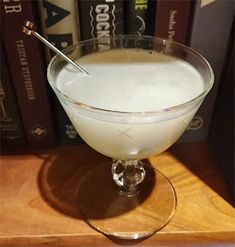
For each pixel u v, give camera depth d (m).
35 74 0.17
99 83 0.15
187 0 0.15
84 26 0.16
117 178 0.17
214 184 0.17
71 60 0.15
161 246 0.16
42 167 0.18
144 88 0.14
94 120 0.13
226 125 0.17
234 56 0.16
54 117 0.18
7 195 0.17
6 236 0.15
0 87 0.17
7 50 0.16
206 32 0.16
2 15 0.15
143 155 0.15
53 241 0.16
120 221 0.16
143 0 0.15
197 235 0.16
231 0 0.15
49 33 0.16
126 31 0.16
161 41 0.16
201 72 0.15
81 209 0.16
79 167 0.18
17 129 0.18
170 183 0.17
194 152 0.19
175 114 0.13
